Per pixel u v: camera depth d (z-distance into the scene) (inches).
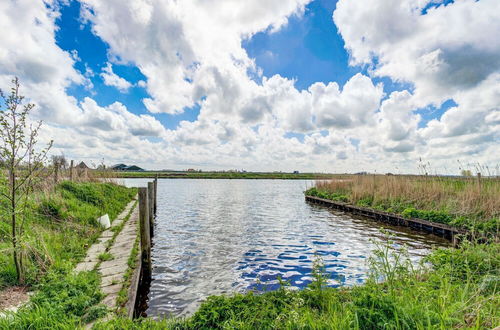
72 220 372.5
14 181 201.2
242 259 348.8
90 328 148.4
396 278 177.6
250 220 638.5
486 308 127.9
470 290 165.9
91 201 505.4
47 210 357.7
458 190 566.6
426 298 146.9
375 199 708.7
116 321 146.8
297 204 957.2
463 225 424.5
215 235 484.4
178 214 727.1
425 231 511.2
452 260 211.2
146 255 282.8
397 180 725.3
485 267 194.7
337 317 134.3
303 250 389.1
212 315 153.3
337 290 191.6
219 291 256.4
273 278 287.1
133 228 428.8
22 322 136.2
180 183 2417.6
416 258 336.5
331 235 483.8
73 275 203.0
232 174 4210.1
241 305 160.6
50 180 452.8
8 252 216.2
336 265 323.3
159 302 234.1
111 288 207.3
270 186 2140.7
